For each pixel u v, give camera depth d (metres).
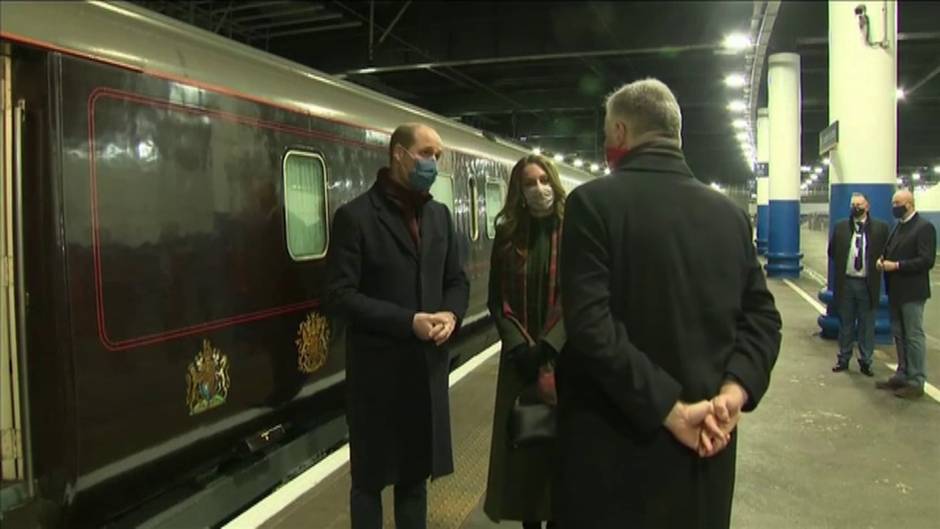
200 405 3.71
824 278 18.22
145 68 3.46
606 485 1.86
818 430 5.33
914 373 6.26
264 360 4.24
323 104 5.09
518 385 2.80
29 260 2.93
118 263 3.22
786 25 16.23
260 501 4.10
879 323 8.53
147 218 3.40
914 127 33.00
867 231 7.00
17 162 2.90
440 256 3.11
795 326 10.16
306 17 13.30
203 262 3.76
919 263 6.16
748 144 31.17
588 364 1.81
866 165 8.20
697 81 23.03
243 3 12.00
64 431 2.95
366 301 2.85
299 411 4.70
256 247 4.21
